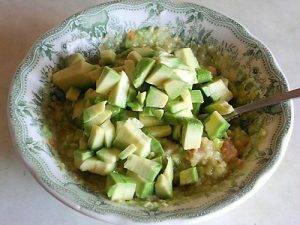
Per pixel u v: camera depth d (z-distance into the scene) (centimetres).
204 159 26
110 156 25
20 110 25
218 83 29
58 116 28
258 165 25
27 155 24
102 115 26
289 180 28
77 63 28
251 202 27
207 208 23
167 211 23
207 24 30
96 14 29
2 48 32
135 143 25
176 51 29
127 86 27
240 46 29
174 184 26
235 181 25
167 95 27
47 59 28
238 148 28
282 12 36
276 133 26
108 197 24
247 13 36
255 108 28
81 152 25
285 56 34
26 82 26
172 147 27
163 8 30
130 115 27
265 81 28
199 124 26
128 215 22
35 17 34
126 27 30
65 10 35
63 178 24
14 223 26
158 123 27
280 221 27
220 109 28
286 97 26
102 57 29
